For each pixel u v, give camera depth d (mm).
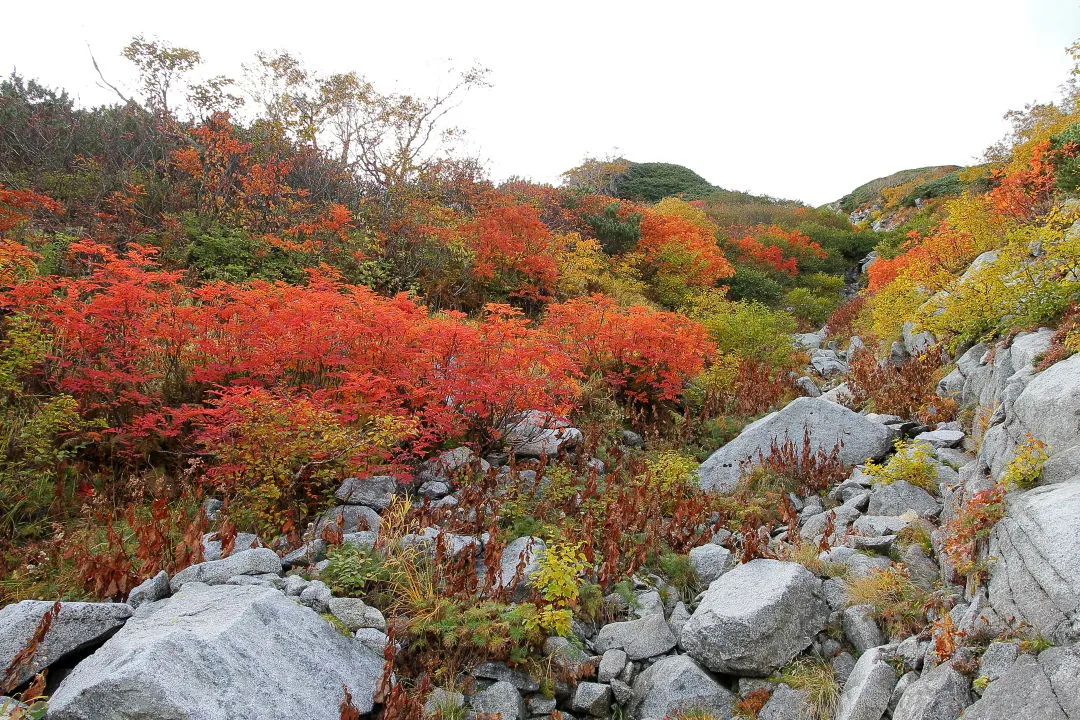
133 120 14523
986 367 7918
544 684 4254
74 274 9828
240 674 3398
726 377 10945
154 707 3027
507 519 6137
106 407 6496
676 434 8922
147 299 7152
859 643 4398
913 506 5957
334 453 5887
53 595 4410
